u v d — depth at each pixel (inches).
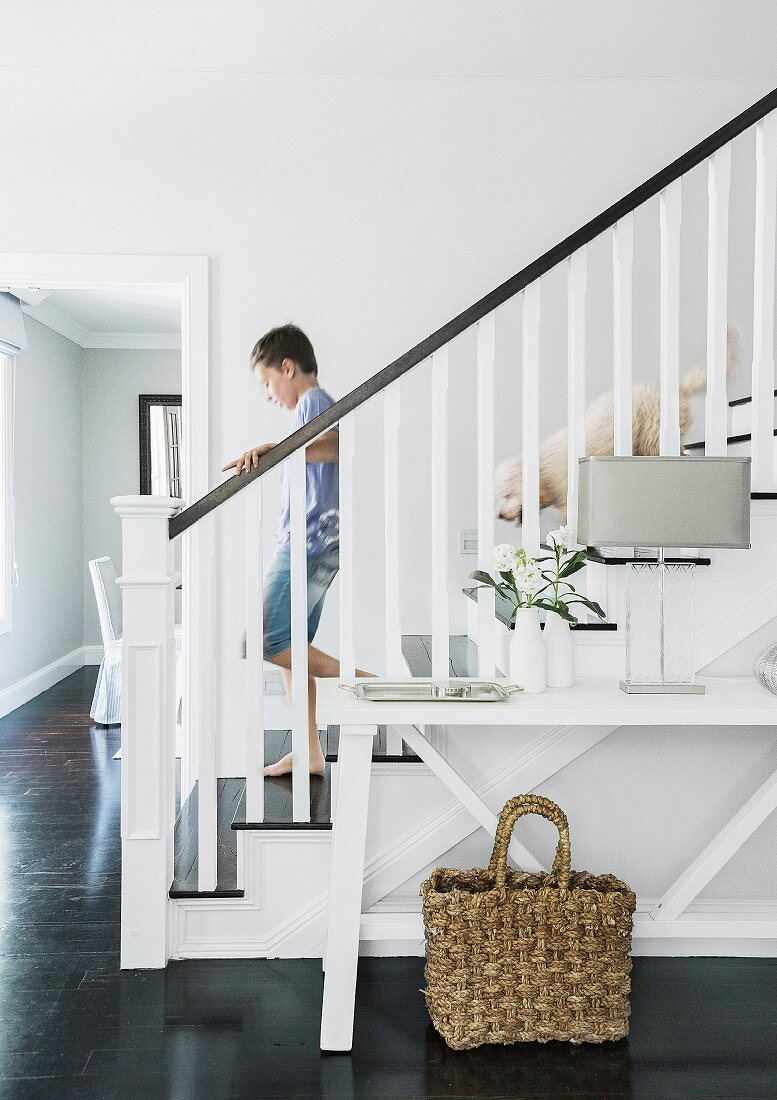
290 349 147.1
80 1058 82.9
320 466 141.7
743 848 103.1
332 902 84.8
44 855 132.8
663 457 85.7
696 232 148.7
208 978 97.7
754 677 99.3
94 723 220.8
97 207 145.1
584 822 102.7
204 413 146.2
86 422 308.0
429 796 102.4
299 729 101.1
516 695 90.3
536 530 101.2
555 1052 84.6
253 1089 78.6
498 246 147.9
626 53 145.7
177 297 244.4
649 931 91.7
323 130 146.5
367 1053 84.3
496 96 147.2
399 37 143.5
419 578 148.9
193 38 141.6
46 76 143.6
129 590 98.0
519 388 148.9
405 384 147.6
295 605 100.4
